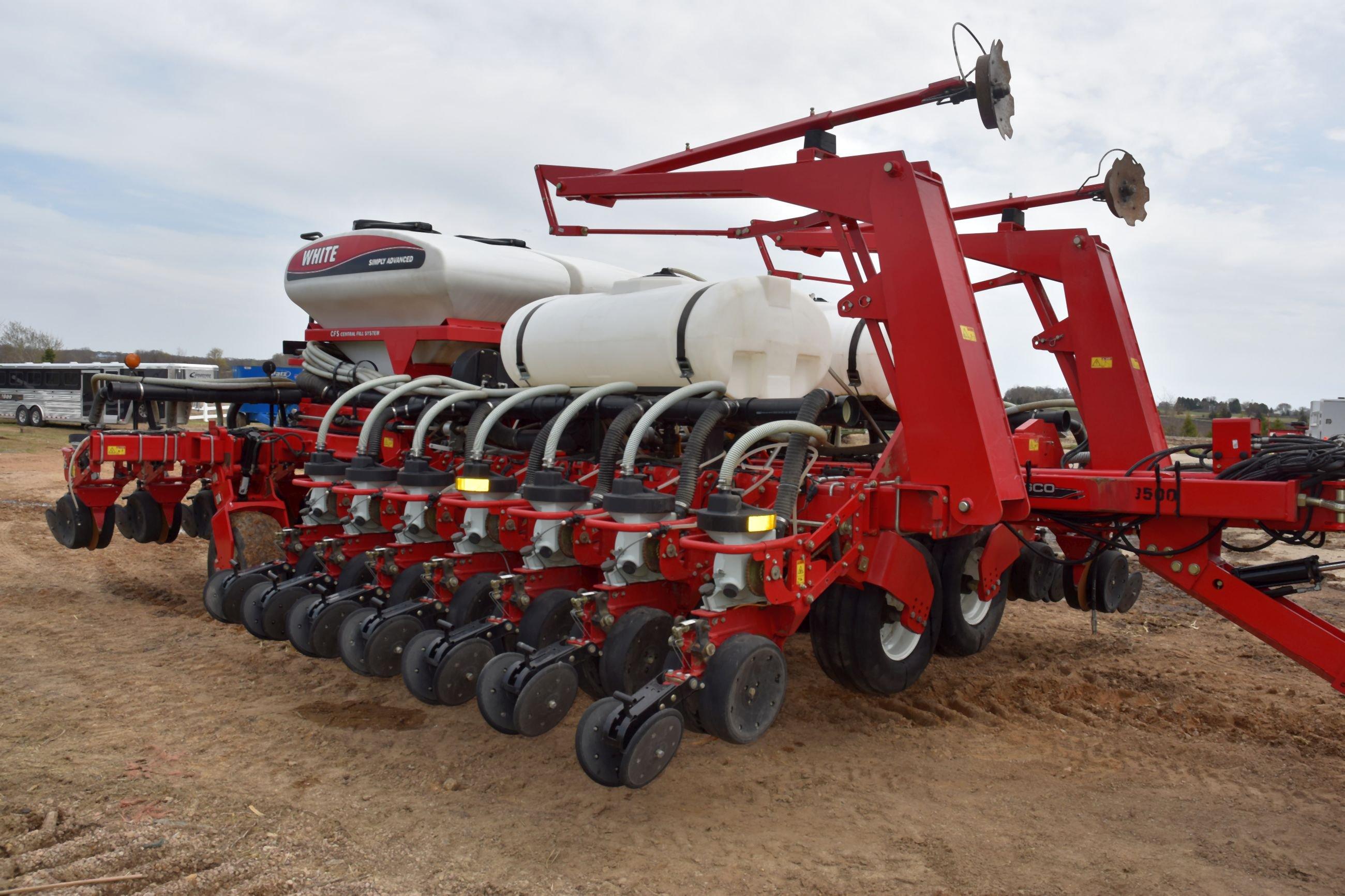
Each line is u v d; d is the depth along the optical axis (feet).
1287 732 15.58
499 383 22.52
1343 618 23.95
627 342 16.87
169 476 25.13
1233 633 22.66
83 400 102.42
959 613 18.48
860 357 21.29
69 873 10.46
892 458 14.79
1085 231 19.38
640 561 13.56
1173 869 10.93
